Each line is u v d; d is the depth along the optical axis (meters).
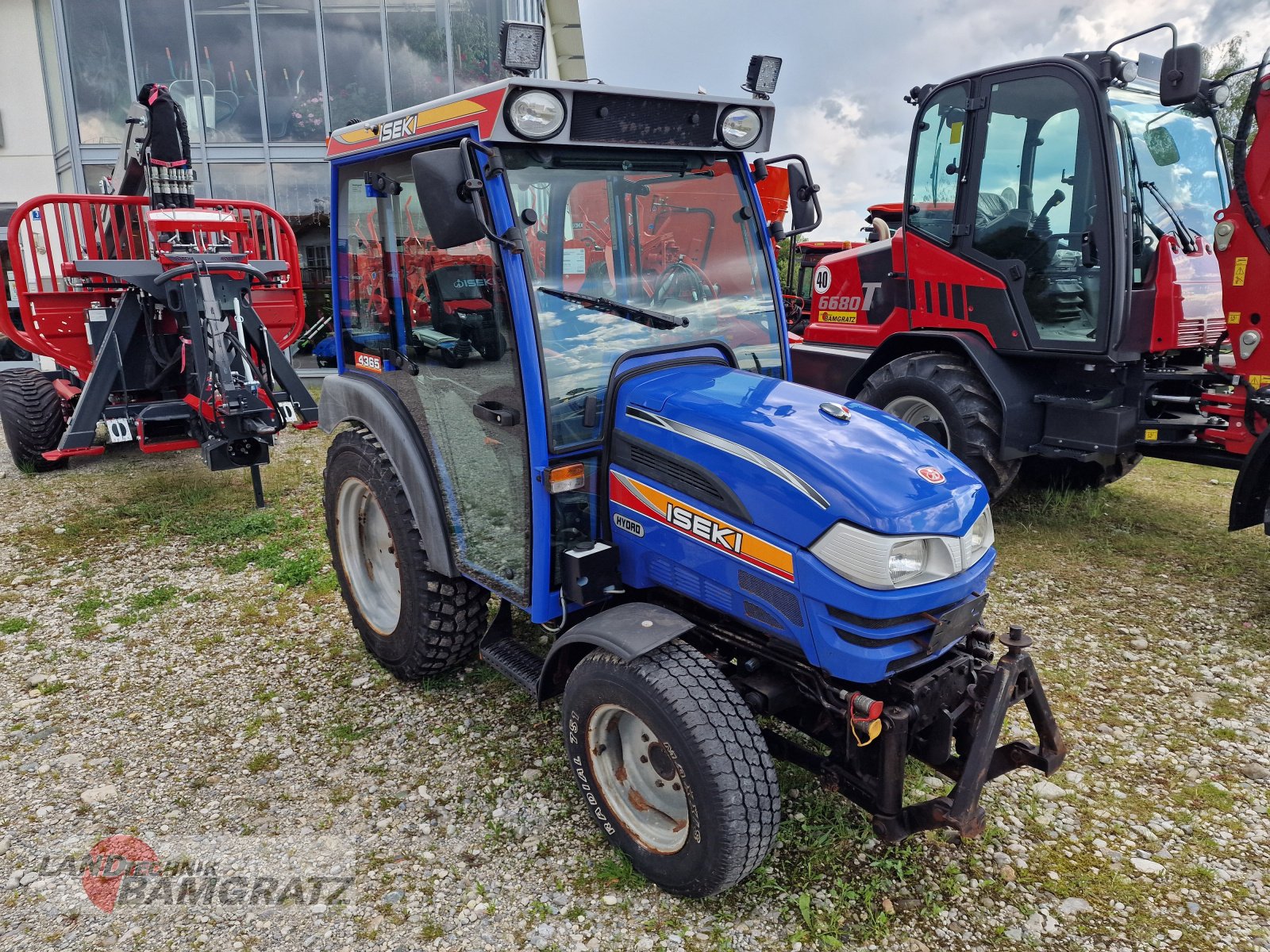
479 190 2.41
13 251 5.95
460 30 10.48
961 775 2.30
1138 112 4.54
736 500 2.31
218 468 5.34
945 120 5.13
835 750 2.44
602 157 2.68
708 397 2.53
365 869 2.58
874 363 5.83
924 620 2.21
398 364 3.27
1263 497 4.24
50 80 10.55
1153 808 2.83
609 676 2.36
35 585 4.67
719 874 2.23
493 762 3.07
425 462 3.14
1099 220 4.37
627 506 2.62
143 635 4.10
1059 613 4.26
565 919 2.38
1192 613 4.24
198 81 10.16
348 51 10.30
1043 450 4.98
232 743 3.23
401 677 3.55
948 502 2.22
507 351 2.61
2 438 8.26
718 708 2.23
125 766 3.10
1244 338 4.32
